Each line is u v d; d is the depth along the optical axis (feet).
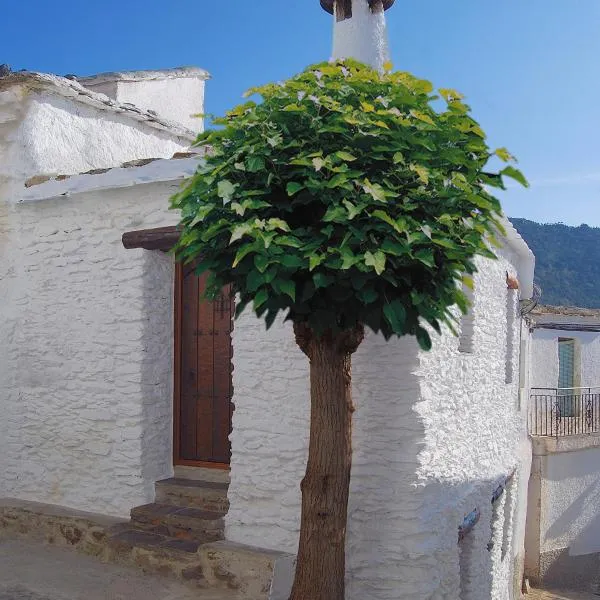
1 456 24.26
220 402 22.34
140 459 21.61
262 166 12.41
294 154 12.83
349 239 11.88
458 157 12.96
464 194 12.78
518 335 34.99
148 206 21.79
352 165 12.64
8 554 20.94
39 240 23.79
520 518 37.81
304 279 12.56
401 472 18.08
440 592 18.66
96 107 27.40
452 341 21.48
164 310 22.59
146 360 21.90
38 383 23.63
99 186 22.06
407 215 12.26
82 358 22.79
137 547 19.44
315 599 13.56
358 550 18.08
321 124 12.68
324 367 13.79
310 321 12.76
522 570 39.32
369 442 18.28
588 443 42.80
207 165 13.85
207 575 18.28
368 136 12.48
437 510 18.89
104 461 22.24
